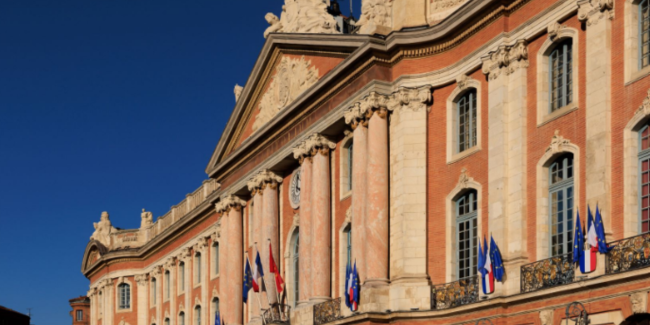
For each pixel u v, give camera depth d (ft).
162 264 190.08
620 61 72.23
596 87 73.51
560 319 73.82
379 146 96.48
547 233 79.05
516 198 81.76
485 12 87.10
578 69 76.84
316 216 107.86
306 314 106.22
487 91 87.40
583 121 75.77
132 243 207.72
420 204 92.89
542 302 75.92
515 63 83.92
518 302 78.64
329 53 108.06
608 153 71.92
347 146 108.47
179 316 179.11
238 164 133.18
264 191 124.57
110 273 206.49
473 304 83.30
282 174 124.16
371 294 92.63
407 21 96.53
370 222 95.50
